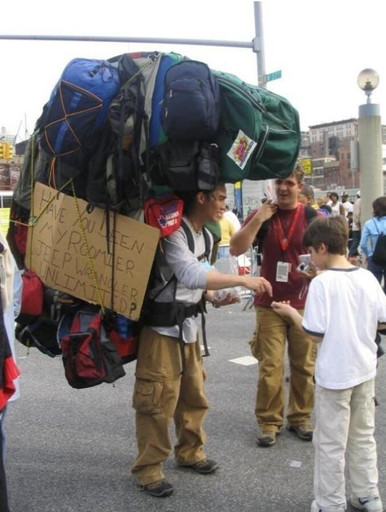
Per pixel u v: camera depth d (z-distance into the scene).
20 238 3.65
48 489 3.50
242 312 8.90
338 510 2.94
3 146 32.41
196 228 3.40
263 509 3.24
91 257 3.26
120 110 2.90
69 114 2.95
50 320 3.48
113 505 3.30
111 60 3.20
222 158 3.01
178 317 3.27
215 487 3.49
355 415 3.02
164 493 3.37
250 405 4.84
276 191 4.05
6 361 2.65
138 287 3.14
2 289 2.76
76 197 3.28
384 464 3.73
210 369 5.90
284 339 4.10
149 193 3.13
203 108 2.76
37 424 4.54
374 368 2.99
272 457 3.88
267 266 4.09
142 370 3.34
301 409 4.18
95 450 4.05
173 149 2.93
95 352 3.11
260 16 15.18
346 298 2.93
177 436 3.71
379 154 10.61
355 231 15.27
